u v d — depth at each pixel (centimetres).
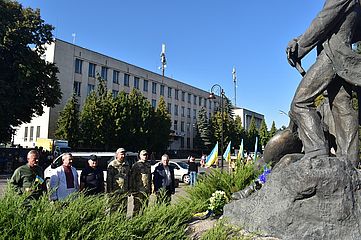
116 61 5188
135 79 5600
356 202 390
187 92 7000
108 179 702
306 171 384
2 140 2816
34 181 498
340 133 475
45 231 308
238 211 435
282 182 400
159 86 6153
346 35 462
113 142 3838
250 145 7319
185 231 411
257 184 511
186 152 6322
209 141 6303
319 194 382
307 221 384
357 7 464
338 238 378
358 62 451
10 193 347
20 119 2805
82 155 1549
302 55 492
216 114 6544
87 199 372
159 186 784
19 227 310
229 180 677
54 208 338
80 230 318
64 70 4344
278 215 395
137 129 4053
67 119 3741
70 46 4444
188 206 480
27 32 2730
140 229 354
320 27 462
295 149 532
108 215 356
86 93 4659
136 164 762
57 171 609
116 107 3884
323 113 515
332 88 487
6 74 2617
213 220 479
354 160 458
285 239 386
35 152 543
